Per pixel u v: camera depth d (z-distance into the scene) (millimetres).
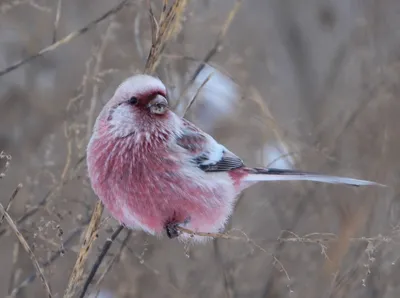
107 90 10852
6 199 12133
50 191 9477
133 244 10594
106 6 14219
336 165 11641
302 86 15445
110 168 8312
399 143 11703
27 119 13875
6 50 14547
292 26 16578
